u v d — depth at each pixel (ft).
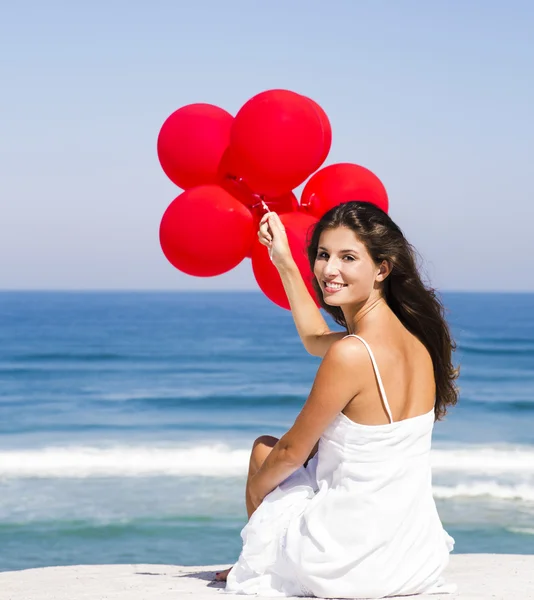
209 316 268.62
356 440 10.69
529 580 13.50
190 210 14.69
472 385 101.96
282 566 11.07
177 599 11.29
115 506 39.14
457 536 34.47
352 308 11.23
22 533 35.06
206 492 41.73
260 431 67.36
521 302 402.93
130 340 173.17
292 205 15.71
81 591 13.38
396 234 11.07
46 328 208.85
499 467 48.08
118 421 72.38
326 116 16.75
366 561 10.69
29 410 80.23
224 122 15.55
